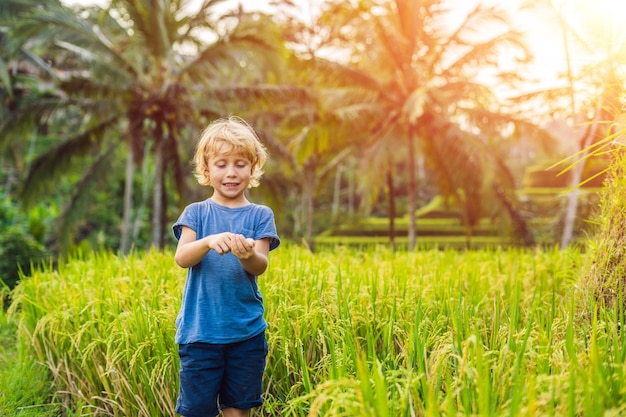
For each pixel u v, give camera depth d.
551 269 4.31
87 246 14.44
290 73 18.55
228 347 2.23
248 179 2.34
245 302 2.25
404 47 15.65
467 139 14.73
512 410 1.53
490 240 26.59
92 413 2.93
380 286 3.39
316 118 16.98
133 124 14.45
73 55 15.67
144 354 2.74
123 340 2.77
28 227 18.25
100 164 14.95
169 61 14.34
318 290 3.11
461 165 14.99
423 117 15.59
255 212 2.34
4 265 9.62
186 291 2.28
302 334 2.66
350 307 2.78
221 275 2.22
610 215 2.52
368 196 16.95
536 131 14.83
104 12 14.15
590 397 1.54
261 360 2.30
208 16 15.34
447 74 16.00
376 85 15.74
